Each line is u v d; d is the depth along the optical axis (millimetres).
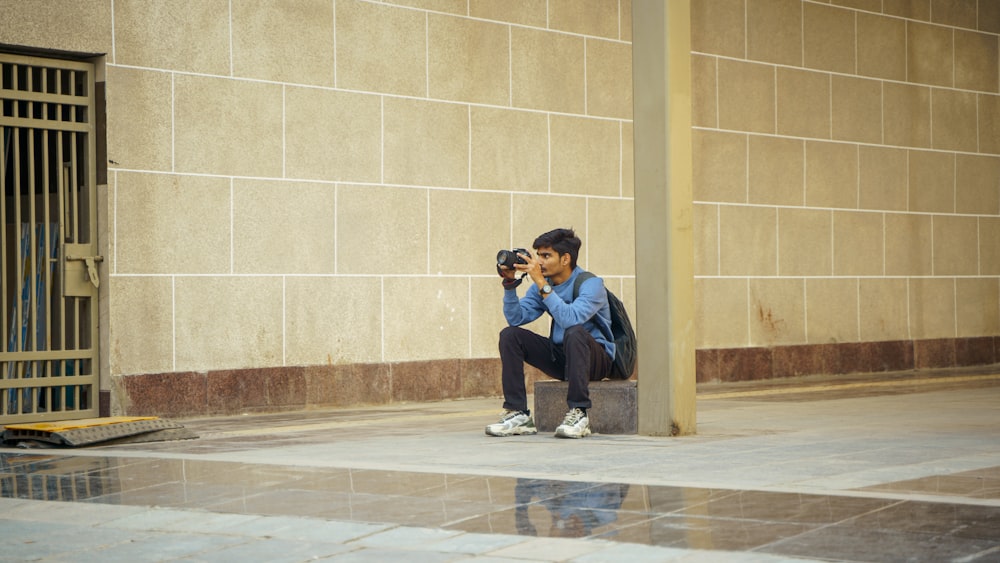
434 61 10930
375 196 10555
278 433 8133
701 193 12859
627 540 4012
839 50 14156
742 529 4129
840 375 14094
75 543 4316
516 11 11500
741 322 13195
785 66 13625
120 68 9219
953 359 15320
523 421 7629
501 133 11375
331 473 5703
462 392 11109
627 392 7414
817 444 6746
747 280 13258
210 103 9641
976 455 6168
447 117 11008
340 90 10344
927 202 15078
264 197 9914
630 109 12359
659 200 7215
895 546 3814
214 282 9656
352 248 10414
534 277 7355
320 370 10195
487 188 11281
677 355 7242
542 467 5824
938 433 7387
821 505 4531
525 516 4477
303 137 10133
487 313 11312
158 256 9383
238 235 9781
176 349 9461
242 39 9812
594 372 7527
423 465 5977
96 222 9227
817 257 13922
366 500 4906
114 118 9188
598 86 12109
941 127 15234
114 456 6727
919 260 14984
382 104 10594
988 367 15594
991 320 15805
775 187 13523
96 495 5273
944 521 4188
